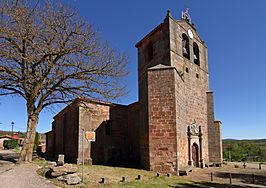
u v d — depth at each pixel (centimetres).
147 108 1945
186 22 2672
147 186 1208
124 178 1322
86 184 1166
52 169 1254
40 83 1883
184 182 1423
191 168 2042
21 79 1827
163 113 1889
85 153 2238
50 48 1770
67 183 1153
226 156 4072
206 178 1675
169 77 1936
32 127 1908
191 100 2489
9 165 1691
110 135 2456
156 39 2548
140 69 2778
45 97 1956
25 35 1727
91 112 2225
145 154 1912
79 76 1948
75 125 2359
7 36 1711
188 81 2498
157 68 1977
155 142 1858
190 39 2689
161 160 1817
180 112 2033
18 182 1146
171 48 2355
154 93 1939
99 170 1684
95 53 1969
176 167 1781
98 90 2016
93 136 1238
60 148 2762
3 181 1159
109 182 1237
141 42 2772
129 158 2502
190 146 2247
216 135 2667
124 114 2616
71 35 1869
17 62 1820
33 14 1784
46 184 1120
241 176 1828
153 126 1888
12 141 5378
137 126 2469
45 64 1858
